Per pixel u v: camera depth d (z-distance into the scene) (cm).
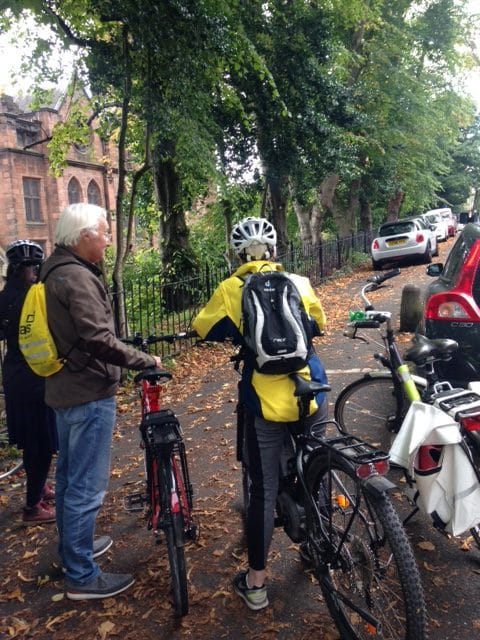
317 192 1753
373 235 2425
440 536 340
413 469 260
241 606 295
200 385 719
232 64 936
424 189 2873
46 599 318
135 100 859
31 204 3067
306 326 270
